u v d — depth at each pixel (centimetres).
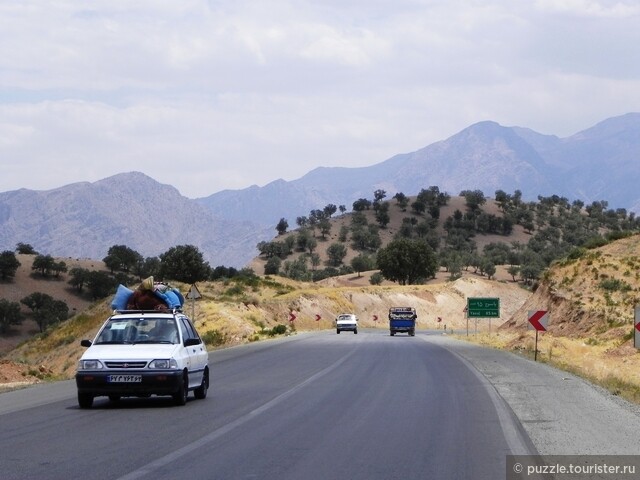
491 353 4200
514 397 2112
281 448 1348
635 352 4769
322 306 11200
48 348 7262
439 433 1510
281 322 8894
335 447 1359
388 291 13450
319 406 1933
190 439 1445
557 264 7712
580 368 3412
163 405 1966
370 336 7012
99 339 2014
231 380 2655
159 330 2025
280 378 2720
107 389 1881
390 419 1703
